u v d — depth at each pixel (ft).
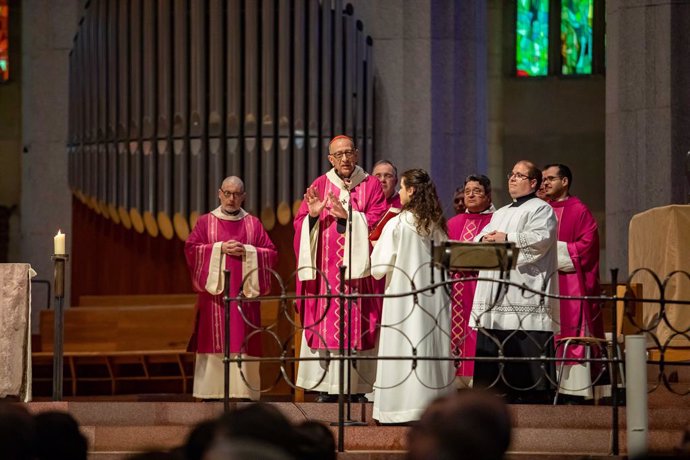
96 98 86.22
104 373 79.05
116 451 49.88
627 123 78.59
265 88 83.05
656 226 60.54
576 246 56.65
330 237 55.42
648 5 78.07
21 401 53.52
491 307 47.75
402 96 84.94
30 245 90.07
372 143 84.17
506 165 101.76
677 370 60.80
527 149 101.76
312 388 52.47
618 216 78.84
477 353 53.42
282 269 82.94
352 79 83.61
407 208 52.37
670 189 77.15
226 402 48.55
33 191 90.12
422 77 85.05
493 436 23.68
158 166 84.43
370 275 55.21
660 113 77.61
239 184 62.18
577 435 48.57
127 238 87.86
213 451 22.06
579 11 102.27
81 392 78.38
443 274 47.21
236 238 61.62
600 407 50.24
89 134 86.74
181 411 52.60
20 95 97.35
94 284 88.69
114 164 85.46
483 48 88.17
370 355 55.11
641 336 43.24
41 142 90.33
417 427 24.43
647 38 78.07
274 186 82.89
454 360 48.42
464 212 62.54
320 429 29.37
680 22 77.71
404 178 52.85
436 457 23.13
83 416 52.54
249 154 82.94
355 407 53.36
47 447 27.53
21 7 98.32
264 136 82.99
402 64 85.20
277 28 83.51
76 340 79.00
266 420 25.64
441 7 85.56
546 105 101.76
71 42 90.38
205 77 83.92
